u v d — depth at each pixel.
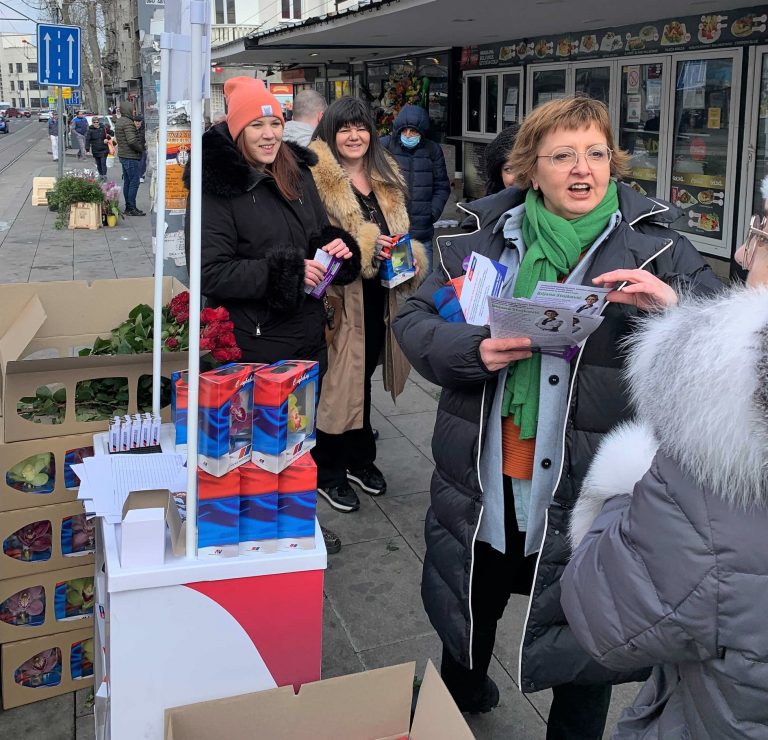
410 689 1.74
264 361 3.06
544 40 9.44
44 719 2.46
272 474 1.70
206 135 2.87
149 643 1.69
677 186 7.63
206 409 1.63
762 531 1.06
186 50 2.24
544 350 1.85
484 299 1.96
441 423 2.06
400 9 6.96
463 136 11.66
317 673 1.84
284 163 3.04
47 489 2.42
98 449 2.27
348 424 3.65
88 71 50.06
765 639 1.07
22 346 2.52
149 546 1.65
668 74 7.52
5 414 2.32
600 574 1.23
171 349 2.60
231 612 1.73
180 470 2.11
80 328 2.96
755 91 6.59
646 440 1.39
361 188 3.79
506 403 1.96
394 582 3.21
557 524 1.88
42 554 2.45
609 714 2.49
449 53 11.54
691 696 1.20
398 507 3.81
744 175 6.81
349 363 3.62
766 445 1.00
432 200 6.04
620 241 1.90
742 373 1.01
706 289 1.80
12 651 2.46
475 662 2.24
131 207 14.36
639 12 6.98
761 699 1.09
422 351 1.96
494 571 2.10
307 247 3.15
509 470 2.00
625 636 1.19
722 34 6.84
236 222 2.92
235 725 1.65
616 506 1.36
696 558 1.08
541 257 1.92
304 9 29.70
